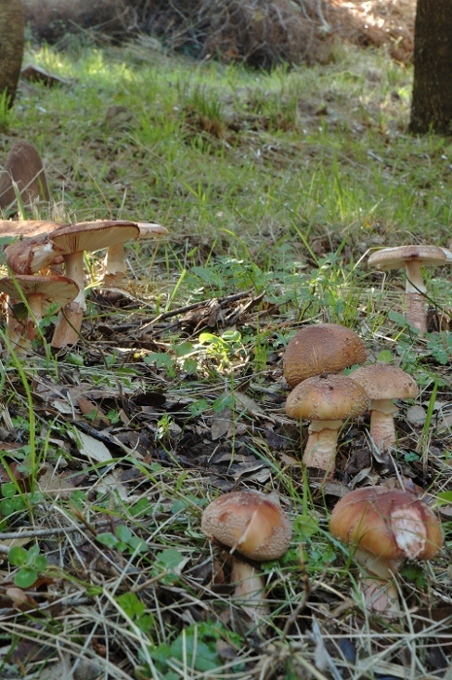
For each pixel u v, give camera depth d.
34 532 1.04
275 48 5.12
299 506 1.14
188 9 5.44
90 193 2.21
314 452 1.20
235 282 1.65
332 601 1.01
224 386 1.38
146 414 1.30
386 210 2.23
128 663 0.95
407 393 1.21
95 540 1.06
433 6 3.16
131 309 1.68
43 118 2.76
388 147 3.13
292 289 1.68
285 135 3.05
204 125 2.86
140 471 1.18
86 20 5.46
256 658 0.94
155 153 2.52
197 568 1.04
